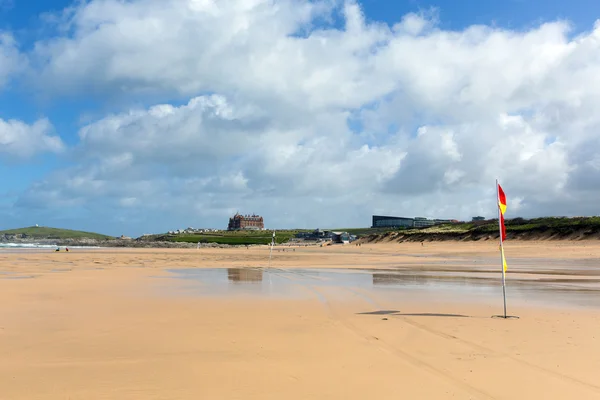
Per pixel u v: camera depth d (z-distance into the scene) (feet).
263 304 61.31
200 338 39.63
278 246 536.83
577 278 106.63
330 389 26.23
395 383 27.27
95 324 45.85
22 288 77.10
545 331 42.50
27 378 28.30
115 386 26.76
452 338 39.47
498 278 106.42
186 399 24.64
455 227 469.57
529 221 377.71
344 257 231.71
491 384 27.02
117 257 216.54
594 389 26.18
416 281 98.17
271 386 26.78
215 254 275.80
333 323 47.01
